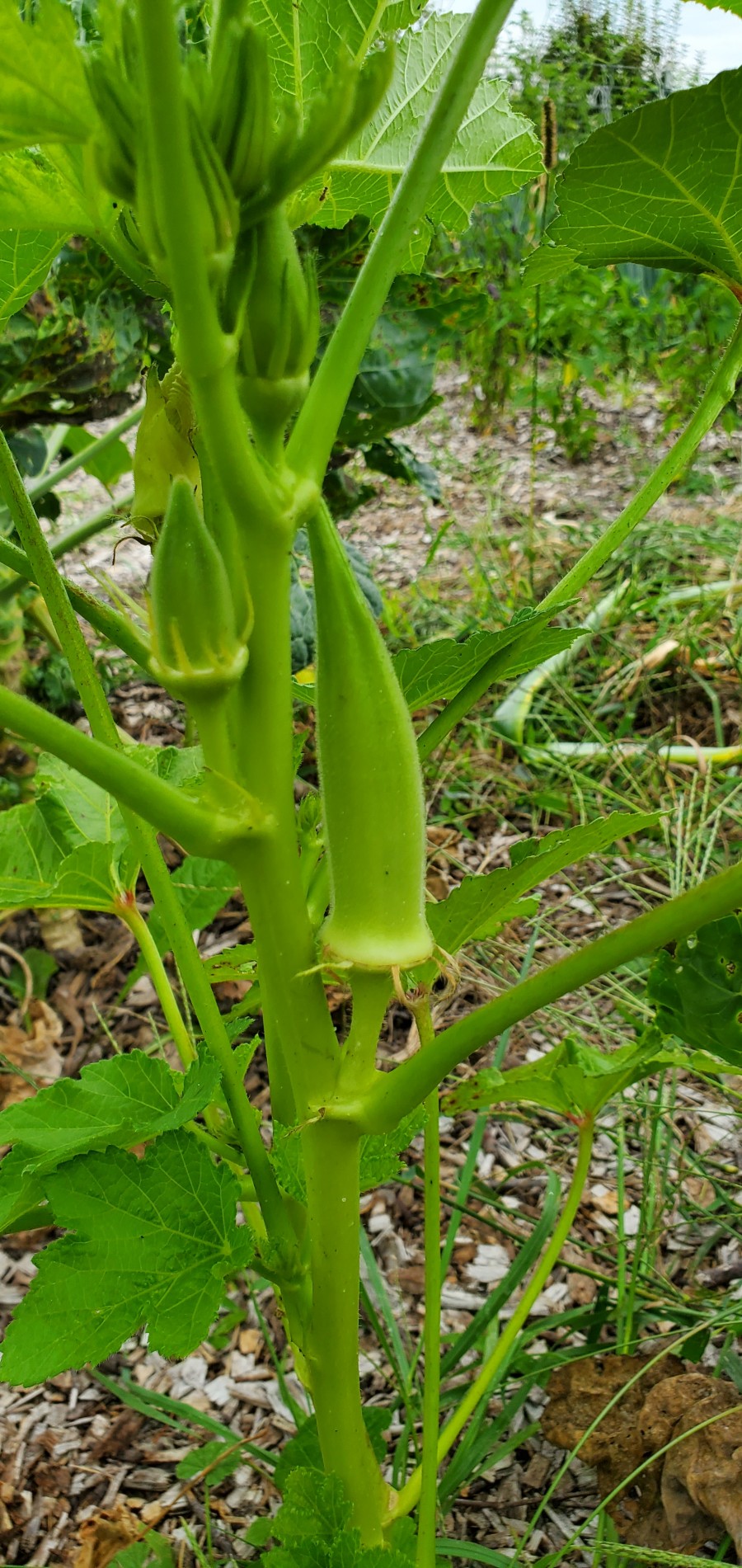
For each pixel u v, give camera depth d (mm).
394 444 1092
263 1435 619
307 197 299
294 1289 347
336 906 294
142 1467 609
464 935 396
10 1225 384
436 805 1170
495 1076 497
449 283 872
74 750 259
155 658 260
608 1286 597
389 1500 423
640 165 351
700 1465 480
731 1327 526
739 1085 807
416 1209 748
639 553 1508
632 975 850
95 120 242
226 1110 432
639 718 1289
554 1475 570
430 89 410
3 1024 923
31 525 325
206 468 274
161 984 457
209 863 522
